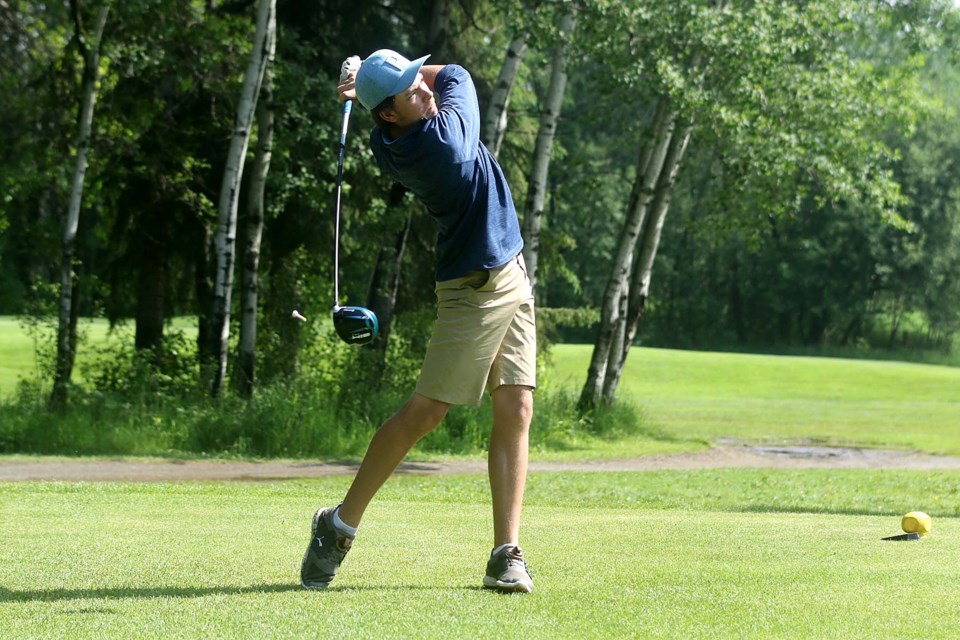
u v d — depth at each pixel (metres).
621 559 8.62
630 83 31.31
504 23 35.59
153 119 36.12
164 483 19.41
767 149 33.28
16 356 61.72
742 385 68.44
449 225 7.48
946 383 70.69
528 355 7.69
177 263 39.50
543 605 6.66
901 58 42.50
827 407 55.94
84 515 11.41
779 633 5.93
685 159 41.31
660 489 22.06
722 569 8.05
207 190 38.25
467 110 7.52
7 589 7.16
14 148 36.81
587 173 42.69
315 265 38.81
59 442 28.94
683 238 126.75
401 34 39.28
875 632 5.96
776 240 121.81
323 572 7.36
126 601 6.74
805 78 33.56
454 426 33.50
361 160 34.44
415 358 36.75
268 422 30.55
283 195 33.72
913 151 108.94
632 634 5.89
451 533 10.21
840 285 121.44
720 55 31.14
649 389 65.44
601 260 108.38
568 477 24.72
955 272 116.56
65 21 36.62
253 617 6.26
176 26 33.03
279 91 33.81
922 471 29.06
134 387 32.12
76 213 33.16
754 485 23.62
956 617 6.34
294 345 35.94
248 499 14.02
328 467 27.30
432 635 5.82
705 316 132.75
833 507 18.86
